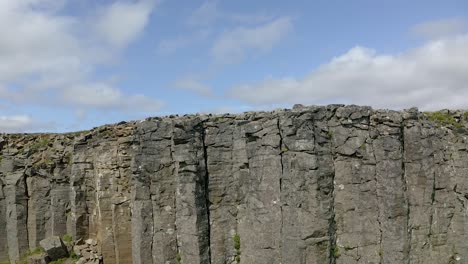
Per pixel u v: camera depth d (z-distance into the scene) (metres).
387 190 36.16
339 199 36.84
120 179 41.78
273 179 36.72
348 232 36.59
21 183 46.44
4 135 49.28
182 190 37.56
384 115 37.16
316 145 36.47
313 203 35.75
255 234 37.12
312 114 36.81
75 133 48.03
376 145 37.06
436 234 36.59
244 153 38.09
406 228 35.88
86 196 44.09
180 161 37.62
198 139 38.12
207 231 37.72
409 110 37.38
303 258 35.34
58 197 45.31
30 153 47.72
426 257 36.12
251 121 38.06
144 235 38.28
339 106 37.84
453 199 36.97
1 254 47.03
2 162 47.94
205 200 38.06
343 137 37.25
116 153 42.16
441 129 37.81
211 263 37.56
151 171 38.75
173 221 38.34
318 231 35.59
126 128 42.22
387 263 35.62
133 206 39.00
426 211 36.44
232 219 38.12
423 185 36.56
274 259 36.31
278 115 37.25
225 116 39.25
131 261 40.94
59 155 46.41
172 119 39.19
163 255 37.88
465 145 37.31
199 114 40.09
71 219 44.31
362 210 36.62
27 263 43.28
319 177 36.06
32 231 45.94
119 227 41.16
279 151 36.81
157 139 38.88
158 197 38.53
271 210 36.66
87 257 42.12
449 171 37.25
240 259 37.53
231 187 38.34
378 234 36.31
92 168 43.91
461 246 36.34
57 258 43.09
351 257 36.22
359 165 37.00
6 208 47.34
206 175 38.34
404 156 37.00
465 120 38.38
